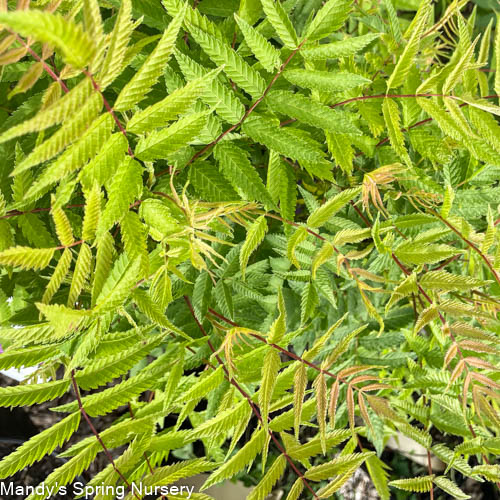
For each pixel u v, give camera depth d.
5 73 0.91
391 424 1.11
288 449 0.91
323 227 1.05
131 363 0.90
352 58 0.98
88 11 0.74
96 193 0.80
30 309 0.92
